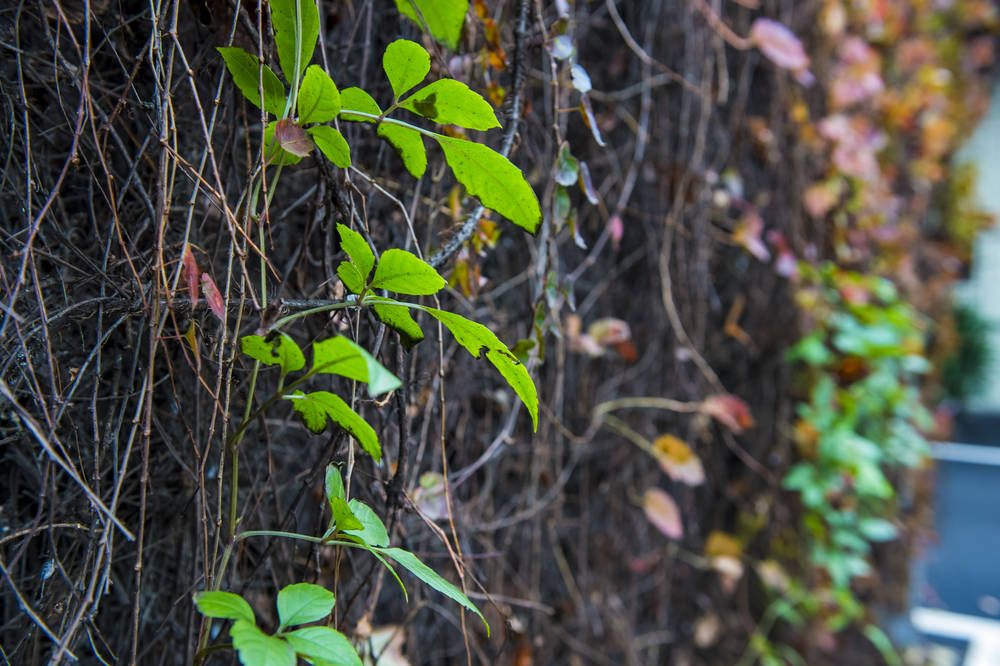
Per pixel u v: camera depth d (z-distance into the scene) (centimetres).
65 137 42
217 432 43
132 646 36
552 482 61
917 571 144
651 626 78
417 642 55
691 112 71
